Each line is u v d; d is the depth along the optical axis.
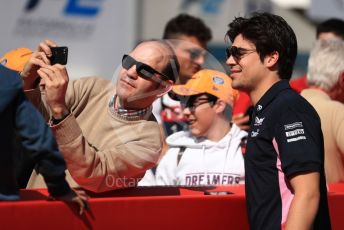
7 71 6.40
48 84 7.01
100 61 17.52
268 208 7.09
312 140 6.94
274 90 7.25
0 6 16.98
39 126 6.35
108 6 17.61
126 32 17.70
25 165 7.52
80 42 17.42
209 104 8.84
